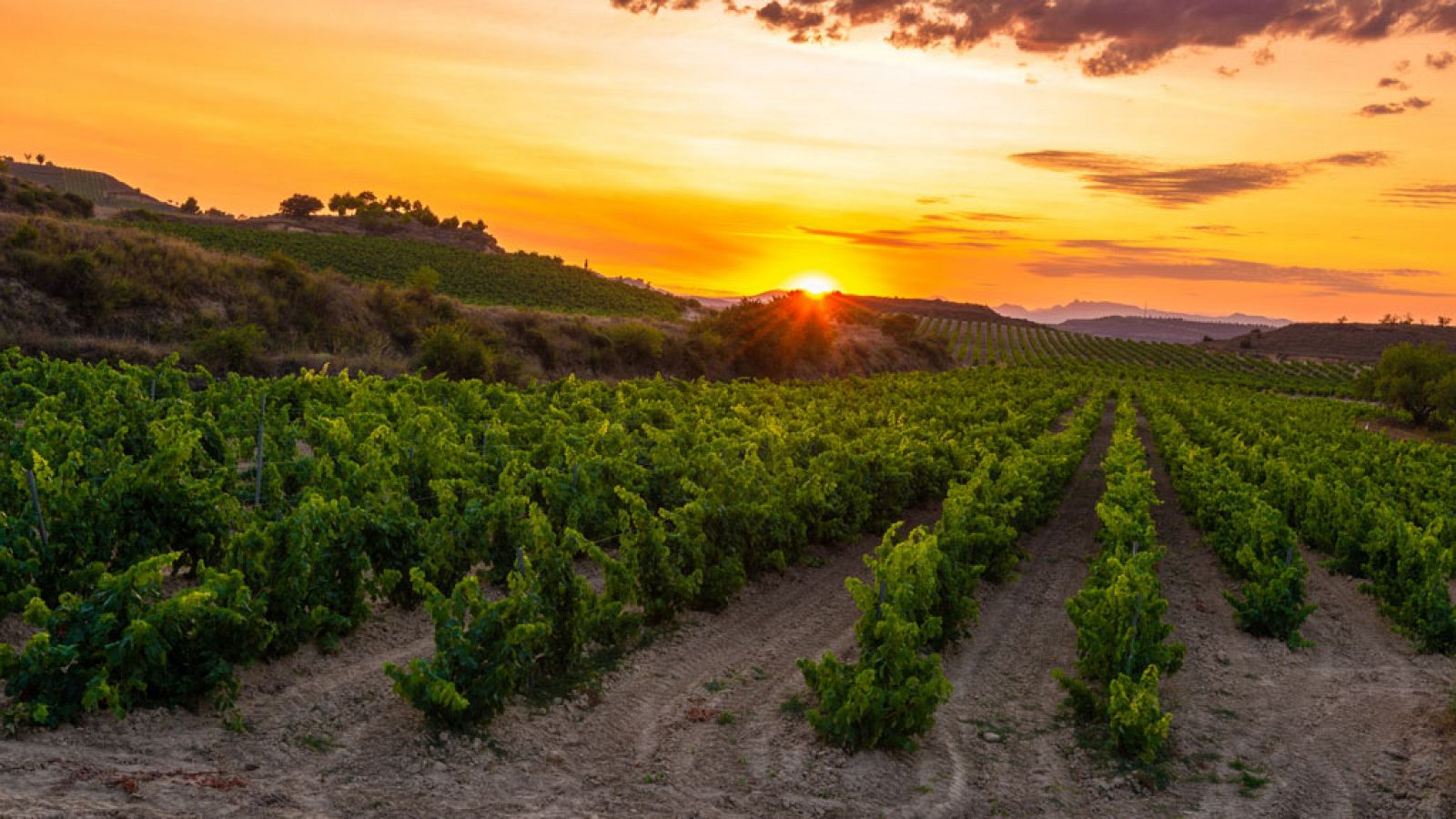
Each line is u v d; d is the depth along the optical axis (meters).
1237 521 16.25
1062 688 10.51
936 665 9.02
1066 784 8.39
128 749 6.99
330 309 40.44
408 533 11.02
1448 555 13.34
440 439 15.06
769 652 11.39
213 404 20.58
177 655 7.87
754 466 15.92
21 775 6.16
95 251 34.69
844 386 49.41
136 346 30.97
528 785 7.50
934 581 10.65
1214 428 38.03
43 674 7.07
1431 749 9.18
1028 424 34.25
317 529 9.52
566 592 9.73
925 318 197.00
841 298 101.94
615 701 9.48
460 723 8.14
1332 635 13.50
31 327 30.38
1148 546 13.30
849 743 8.55
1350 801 8.26
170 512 9.99
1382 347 164.75
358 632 10.28
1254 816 7.90
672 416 25.08
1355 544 16.88
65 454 12.52
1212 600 15.06
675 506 16.17
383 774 7.31
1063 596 15.06
